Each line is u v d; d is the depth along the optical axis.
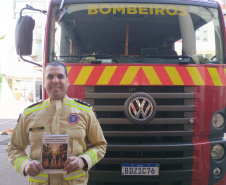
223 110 3.28
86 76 3.15
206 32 3.60
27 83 32.66
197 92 3.19
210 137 3.26
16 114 16.61
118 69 3.15
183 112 3.17
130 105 3.04
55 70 2.04
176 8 3.63
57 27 3.52
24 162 2.00
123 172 3.02
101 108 3.09
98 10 3.59
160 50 3.55
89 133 2.14
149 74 3.14
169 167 3.11
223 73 3.34
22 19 3.58
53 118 2.00
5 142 7.82
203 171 3.10
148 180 3.03
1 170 5.23
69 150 1.98
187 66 3.21
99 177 3.03
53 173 1.86
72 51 3.49
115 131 3.09
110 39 3.57
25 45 3.56
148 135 3.08
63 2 3.53
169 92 3.16
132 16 3.59
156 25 3.59
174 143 3.07
